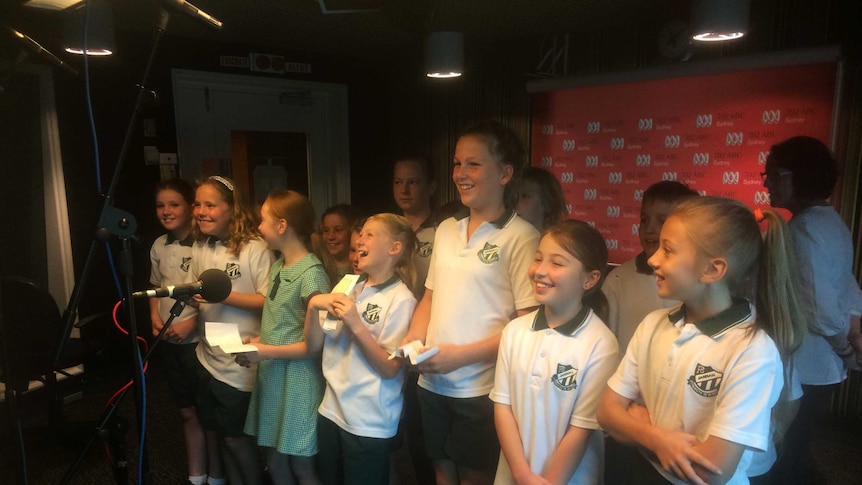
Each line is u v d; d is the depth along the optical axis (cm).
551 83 348
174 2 131
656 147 311
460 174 161
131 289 131
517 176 166
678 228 112
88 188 345
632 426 116
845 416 278
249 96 401
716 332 112
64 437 267
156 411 310
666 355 117
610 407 124
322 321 169
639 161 319
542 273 138
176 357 227
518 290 157
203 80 376
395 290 176
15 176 322
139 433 132
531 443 138
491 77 389
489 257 160
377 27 336
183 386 228
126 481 155
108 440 152
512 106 379
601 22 319
